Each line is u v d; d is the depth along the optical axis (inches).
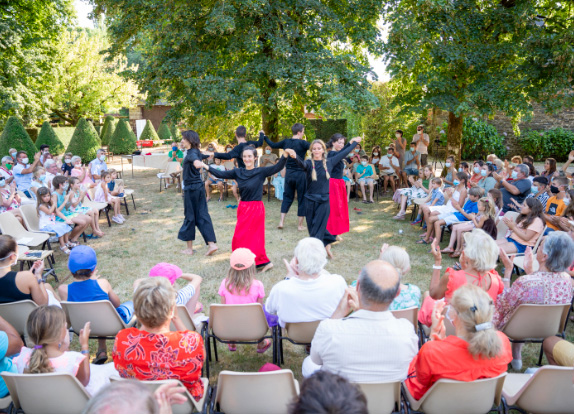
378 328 84.3
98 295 137.3
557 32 353.7
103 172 322.3
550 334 125.8
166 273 136.3
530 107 339.3
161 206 388.2
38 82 766.5
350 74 365.1
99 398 39.5
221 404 95.0
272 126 459.5
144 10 400.2
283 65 351.3
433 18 362.3
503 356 88.2
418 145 465.7
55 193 261.0
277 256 253.6
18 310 132.3
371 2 379.9
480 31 374.6
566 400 91.8
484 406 90.4
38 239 233.9
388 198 418.0
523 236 199.5
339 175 251.6
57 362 95.3
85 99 992.2
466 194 263.0
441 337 94.4
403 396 99.3
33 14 690.2
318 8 356.2
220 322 128.3
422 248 269.3
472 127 674.8
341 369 86.1
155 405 41.1
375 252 261.7
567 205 209.3
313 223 236.5
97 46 997.8
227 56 409.1
